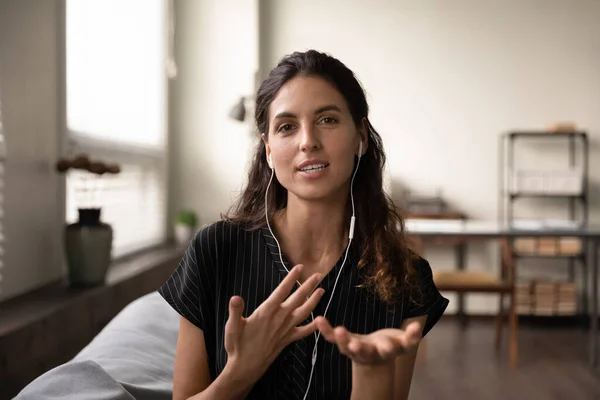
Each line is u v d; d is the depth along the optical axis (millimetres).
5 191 2133
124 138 3656
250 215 1212
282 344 917
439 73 5105
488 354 4086
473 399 3188
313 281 916
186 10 4734
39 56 2379
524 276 5105
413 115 5121
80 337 2180
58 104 2576
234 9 4727
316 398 1073
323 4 5109
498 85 5090
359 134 1131
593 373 3656
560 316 4977
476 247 5113
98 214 2494
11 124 2154
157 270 3232
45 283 2467
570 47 5059
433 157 5113
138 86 3949
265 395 1084
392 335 797
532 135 4953
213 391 916
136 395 1282
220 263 1145
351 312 1108
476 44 5094
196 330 1131
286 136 1066
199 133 4734
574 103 5066
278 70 1093
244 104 4457
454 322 5004
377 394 882
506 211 5086
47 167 2471
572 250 4805
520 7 5070
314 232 1140
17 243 2227
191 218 4422
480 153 5105
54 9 2518
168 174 4656
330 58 1093
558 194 4738
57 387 1145
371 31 5113
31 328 1795
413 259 1176
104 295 2412
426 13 5109
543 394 3266
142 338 1598
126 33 3686
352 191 1199
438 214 4805
